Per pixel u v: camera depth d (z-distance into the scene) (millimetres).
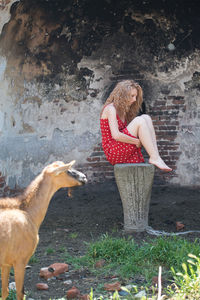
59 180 3705
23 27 7895
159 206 7559
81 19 8852
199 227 6242
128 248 4887
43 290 4117
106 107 6066
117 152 6004
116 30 9148
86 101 9242
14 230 3340
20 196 3637
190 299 3684
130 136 5906
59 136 9039
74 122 9180
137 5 9000
